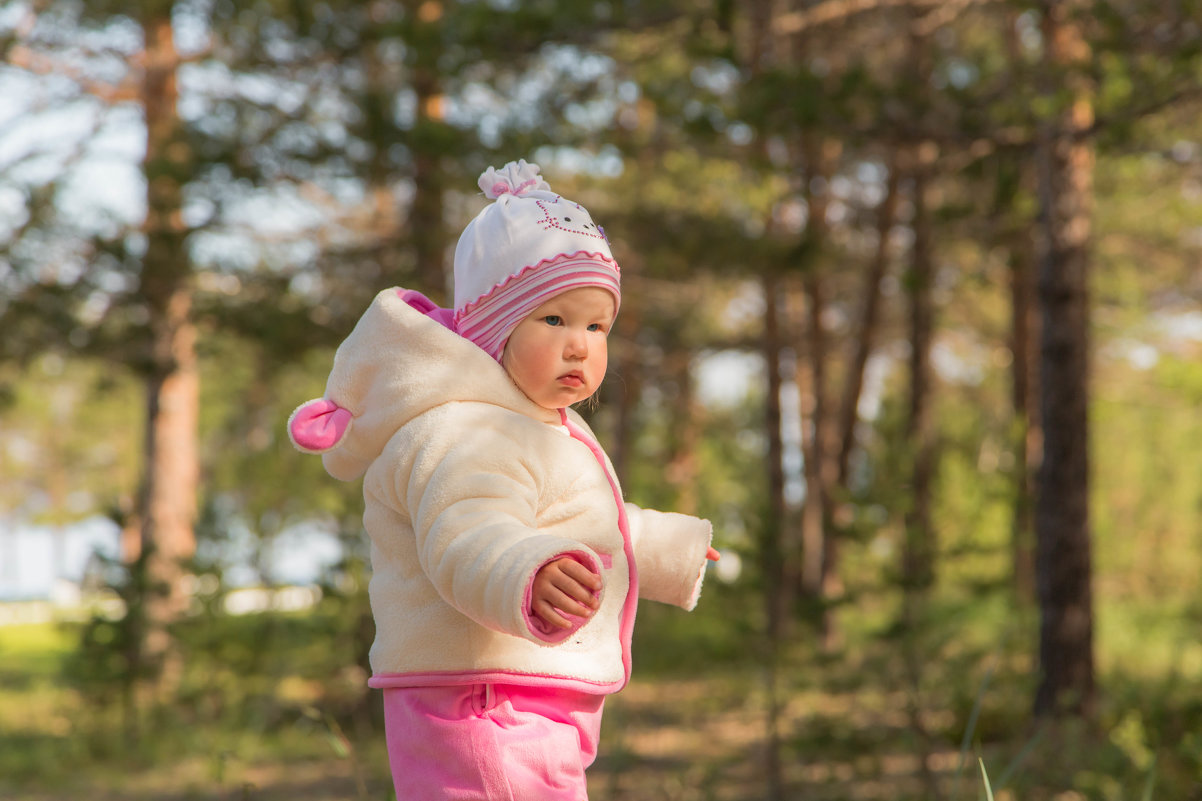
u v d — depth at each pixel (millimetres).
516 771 1733
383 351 1809
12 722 14195
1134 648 14359
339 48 12477
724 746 10195
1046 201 9562
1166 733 6742
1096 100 7977
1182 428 22656
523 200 1893
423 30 10711
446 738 1753
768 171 10117
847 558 9445
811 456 19016
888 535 9094
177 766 11602
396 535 1827
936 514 9359
